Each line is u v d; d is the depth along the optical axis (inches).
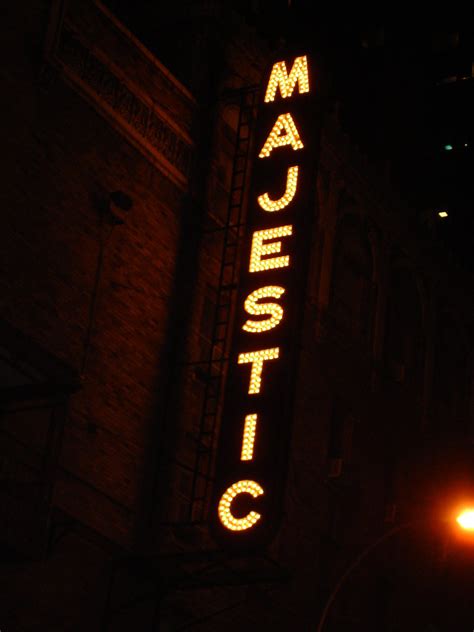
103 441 1301.7
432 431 1953.7
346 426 1753.2
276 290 1306.6
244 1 1815.9
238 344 1296.8
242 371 1278.3
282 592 1546.5
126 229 1384.1
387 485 1834.4
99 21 1395.2
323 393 1702.8
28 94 1294.3
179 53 1561.3
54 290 1277.1
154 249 1419.8
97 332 1321.4
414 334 1966.0
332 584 1658.5
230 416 1261.1
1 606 1159.0
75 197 1326.3
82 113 1355.8
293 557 1583.4
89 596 1244.5
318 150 1387.8
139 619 1299.2
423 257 2004.2
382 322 1856.5
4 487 1075.9
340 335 1749.5
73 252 1310.3
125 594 1284.4
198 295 1450.5
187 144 1496.1
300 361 1663.4
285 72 1441.9
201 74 1545.3
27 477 1151.0
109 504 1295.5
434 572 1871.3
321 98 1417.3
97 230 1346.0
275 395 1253.1
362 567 1732.3
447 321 2078.0
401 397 1889.8
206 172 1507.1
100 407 1305.4
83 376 1250.0
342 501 1716.3
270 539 1200.2
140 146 1422.2
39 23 1317.7
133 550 1315.2
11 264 1235.2
